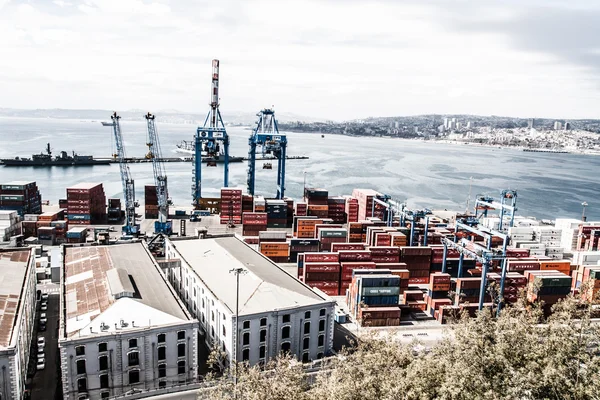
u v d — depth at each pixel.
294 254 132.25
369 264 108.31
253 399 37.94
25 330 68.38
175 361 65.31
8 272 79.00
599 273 102.00
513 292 100.62
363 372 41.41
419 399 39.69
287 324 72.12
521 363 45.09
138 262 88.81
